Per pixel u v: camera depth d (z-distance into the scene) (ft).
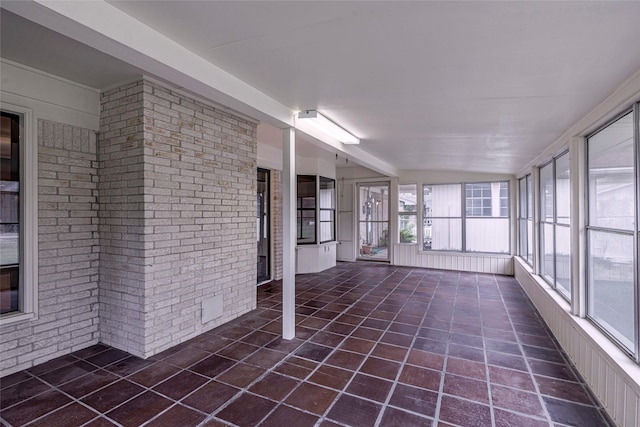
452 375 8.50
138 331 9.58
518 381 8.18
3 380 8.21
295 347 10.27
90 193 10.25
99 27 4.92
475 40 5.42
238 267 13.14
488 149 14.10
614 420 6.54
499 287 18.26
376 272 22.89
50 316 9.31
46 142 9.20
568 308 10.11
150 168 9.55
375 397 7.51
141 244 9.46
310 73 7.28
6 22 6.52
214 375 8.52
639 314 6.37
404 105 8.99
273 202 20.06
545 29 4.93
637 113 6.51
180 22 5.43
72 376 8.44
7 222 8.66
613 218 7.75
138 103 9.49
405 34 5.40
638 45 5.16
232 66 7.06
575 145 9.46
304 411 7.00
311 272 22.67
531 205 16.93
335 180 25.72
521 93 7.50
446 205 24.25
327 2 4.64
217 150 12.01
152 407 7.14
